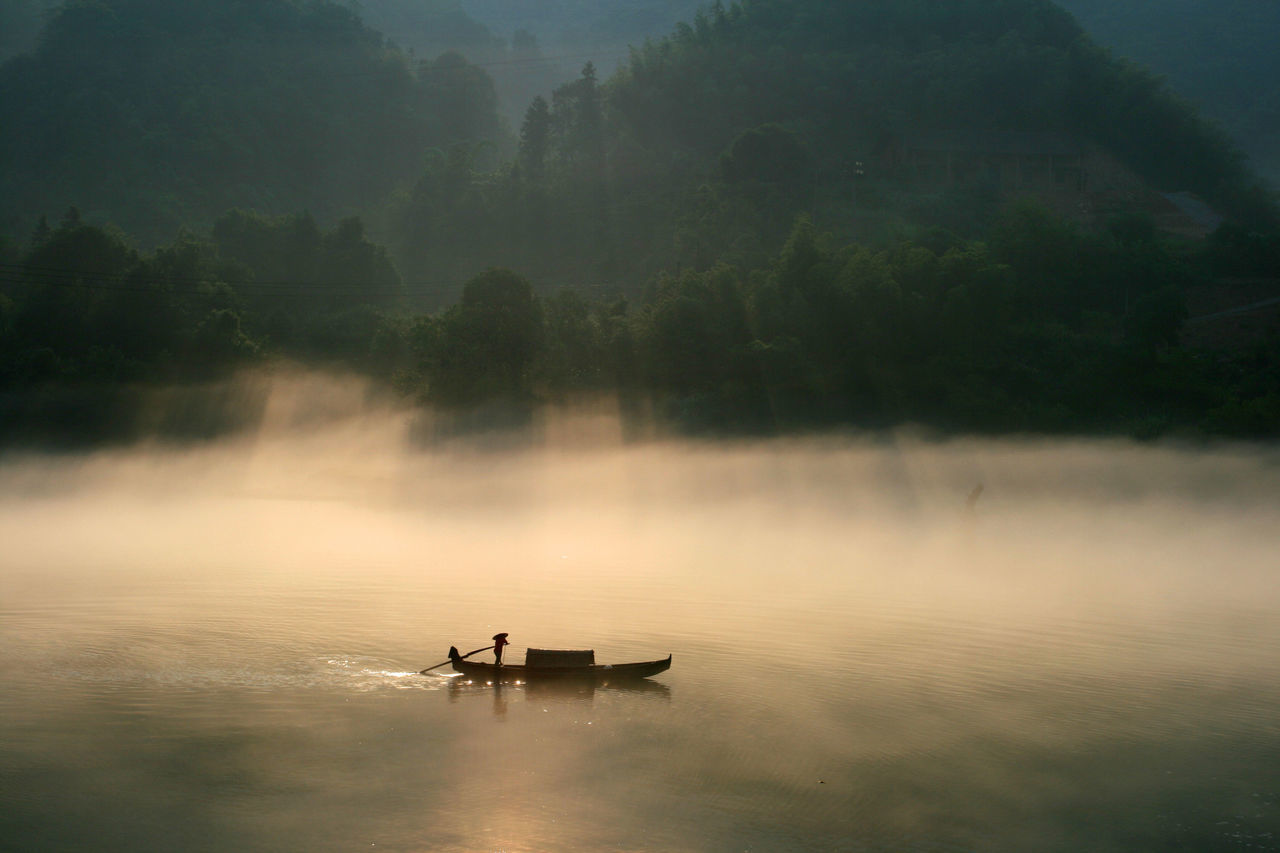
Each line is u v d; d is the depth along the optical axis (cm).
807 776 1816
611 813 1666
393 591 3334
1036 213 10631
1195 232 14412
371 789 1742
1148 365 8150
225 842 1555
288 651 2503
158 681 2252
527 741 1958
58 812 1634
